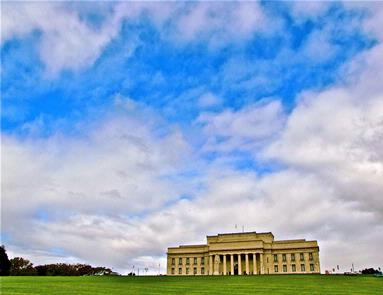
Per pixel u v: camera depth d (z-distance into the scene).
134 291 58.31
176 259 176.62
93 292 55.72
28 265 183.75
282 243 164.62
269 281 80.81
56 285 66.31
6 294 51.03
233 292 57.66
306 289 62.91
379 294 55.69
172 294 54.41
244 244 162.12
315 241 161.00
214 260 164.38
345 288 64.88
